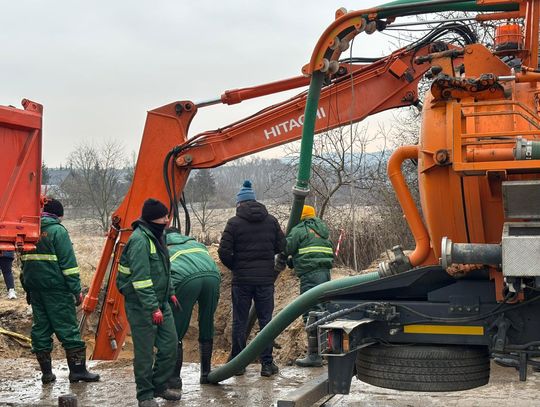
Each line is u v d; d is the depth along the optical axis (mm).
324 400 7574
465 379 6000
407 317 6074
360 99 9484
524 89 5867
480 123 5688
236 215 8914
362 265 18375
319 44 7055
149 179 9648
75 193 38781
